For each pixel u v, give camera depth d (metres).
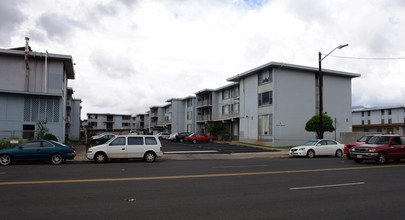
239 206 6.89
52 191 8.39
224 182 10.05
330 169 13.85
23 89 27.33
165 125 69.12
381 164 16.16
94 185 9.35
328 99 36.12
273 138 32.34
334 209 6.71
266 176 11.48
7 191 8.37
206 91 53.06
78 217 5.93
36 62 27.92
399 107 67.88
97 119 97.06
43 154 16.16
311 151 22.11
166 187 9.09
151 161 17.77
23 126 25.84
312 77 35.25
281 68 33.38
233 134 47.28
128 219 5.82
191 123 59.47
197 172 12.62
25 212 6.25
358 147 16.98
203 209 6.60
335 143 23.17
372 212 6.49
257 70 34.97
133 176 11.31
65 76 32.47
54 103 27.05
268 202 7.30
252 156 22.69
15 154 15.73
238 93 45.62
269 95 33.50
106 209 6.54
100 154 17.14
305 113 34.31
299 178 11.02
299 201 7.43
